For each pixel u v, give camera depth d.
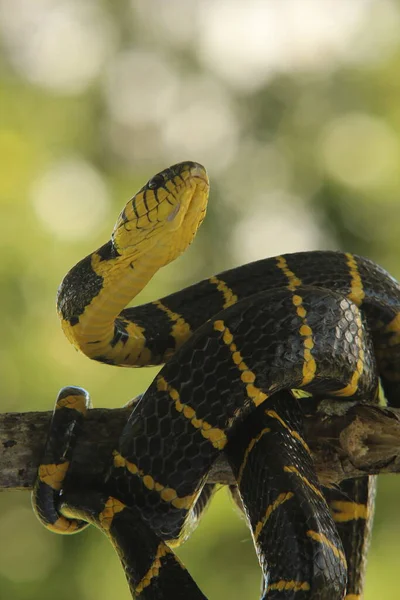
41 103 16.67
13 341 13.35
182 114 17.62
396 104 16.64
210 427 4.60
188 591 4.30
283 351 4.66
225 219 16.50
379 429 4.88
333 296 4.84
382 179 15.85
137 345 5.59
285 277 5.61
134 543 4.44
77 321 5.40
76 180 15.77
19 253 13.65
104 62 17.59
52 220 14.57
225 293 5.70
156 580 4.34
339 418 4.91
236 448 4.77
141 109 17.47
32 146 15.37
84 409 4.85
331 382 4.79
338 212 15.95
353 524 5.46
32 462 4.82
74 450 4.77
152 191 5.18
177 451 4.60
